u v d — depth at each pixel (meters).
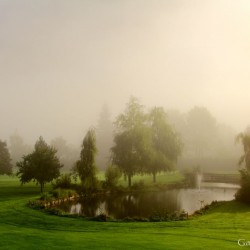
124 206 46.78
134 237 23.02
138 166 68.50
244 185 44.62
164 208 45.25
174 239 22.33
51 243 20.91
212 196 57.94
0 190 56.38
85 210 42.97
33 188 59.91
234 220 31.14
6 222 30.03
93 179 58.69
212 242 21.45
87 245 20.41
